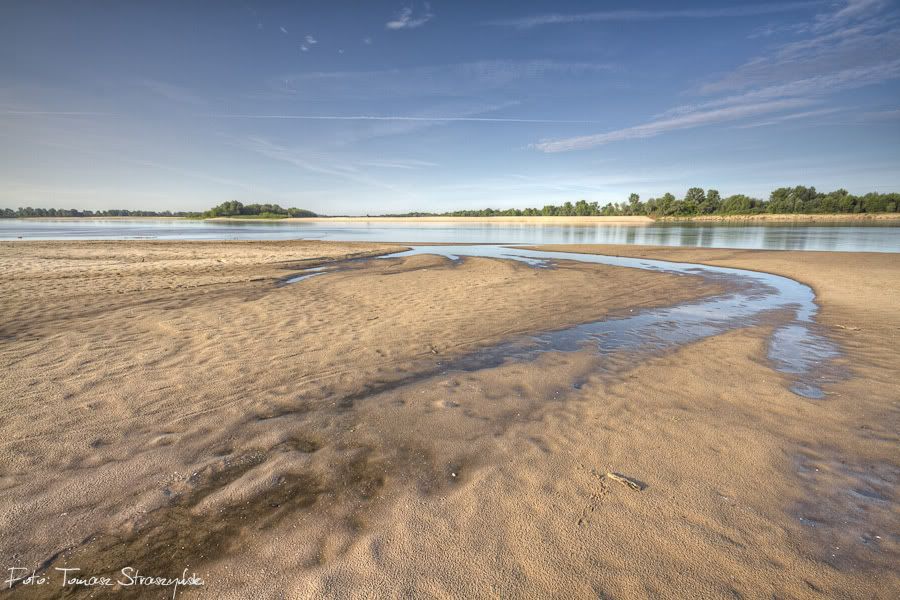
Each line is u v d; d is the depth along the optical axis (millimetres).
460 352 6121
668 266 17453
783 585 2062
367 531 2447
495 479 2965
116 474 3031
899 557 2240
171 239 35750
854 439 3547
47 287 10906
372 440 3564
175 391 4586
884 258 18062
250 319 7961
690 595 2004
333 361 5652
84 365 5371
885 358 5695
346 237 43000
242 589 2053
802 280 13117
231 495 2803
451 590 2033
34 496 2768
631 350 6211
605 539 2357
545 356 5945
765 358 5758
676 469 3080
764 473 3037
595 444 3461
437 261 19125
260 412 4102
